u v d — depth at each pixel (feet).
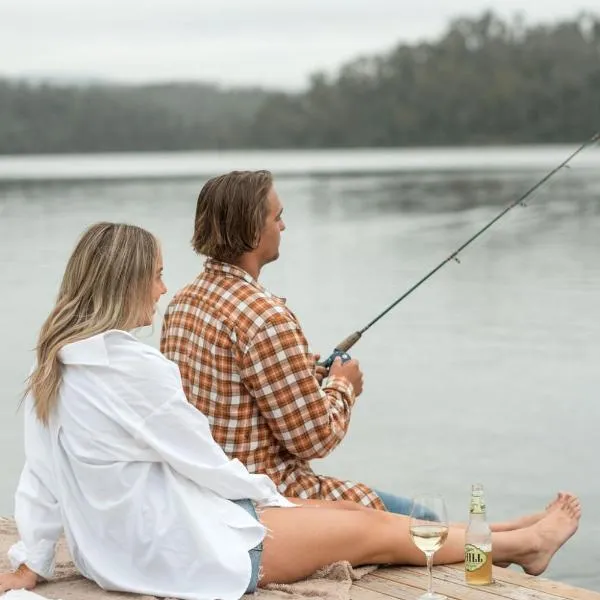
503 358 43.68
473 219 112.88
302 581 16.37
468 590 16.28
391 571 16.97
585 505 27.04
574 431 33.09
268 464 17.15
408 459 30.78
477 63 430.20
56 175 257.75
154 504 15.35
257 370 16.69
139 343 15.55
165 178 231.71
